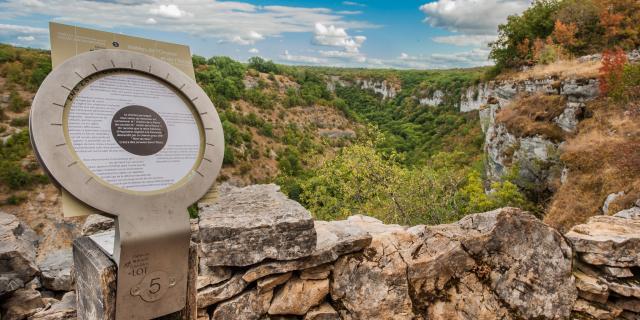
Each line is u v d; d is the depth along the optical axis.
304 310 3.68
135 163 1.99
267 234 3.37
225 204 3.84
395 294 3.82
